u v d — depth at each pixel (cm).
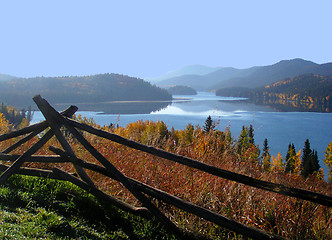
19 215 328
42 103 449
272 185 298
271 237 299
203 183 444
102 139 696
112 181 509
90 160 582
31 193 419
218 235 365
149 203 368
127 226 377
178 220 384
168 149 559
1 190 405
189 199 422
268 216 381
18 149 677
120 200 409
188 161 343
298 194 287
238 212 400
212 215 328
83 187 435
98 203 415
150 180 474
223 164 505
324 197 276
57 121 451
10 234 268
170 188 453
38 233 286
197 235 354
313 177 537
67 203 399
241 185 428
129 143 379
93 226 356
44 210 356
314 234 359
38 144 462
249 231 310
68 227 321
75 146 661
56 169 460
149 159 552
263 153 553
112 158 567
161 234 360
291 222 370
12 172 446
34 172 470
